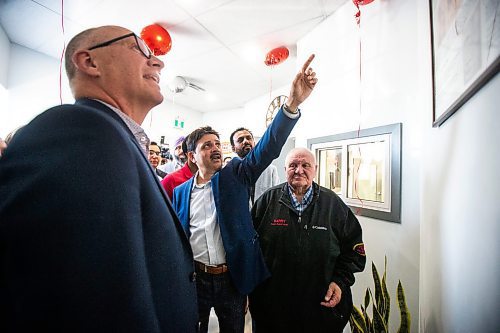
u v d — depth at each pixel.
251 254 1.05
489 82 0.53
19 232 0.28
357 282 1.51
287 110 1.00
